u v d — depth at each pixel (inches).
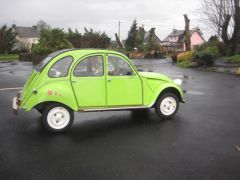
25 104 166.6
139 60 972.6
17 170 120.3
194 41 1633.9
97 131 168.7
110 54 175.8
